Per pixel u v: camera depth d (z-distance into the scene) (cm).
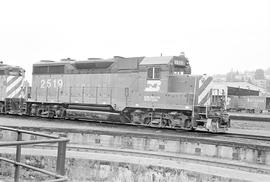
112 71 2217
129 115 2131
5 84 2888
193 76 1878
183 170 992
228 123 1867
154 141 1259
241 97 4938
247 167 1036
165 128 1962
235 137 1634
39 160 1141
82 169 1128
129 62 2141
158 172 1037
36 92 2694
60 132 1359
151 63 2031
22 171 1131
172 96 1925
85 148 1277
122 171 1085
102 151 1260
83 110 2333
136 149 1284
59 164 467
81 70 2406
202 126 1836
